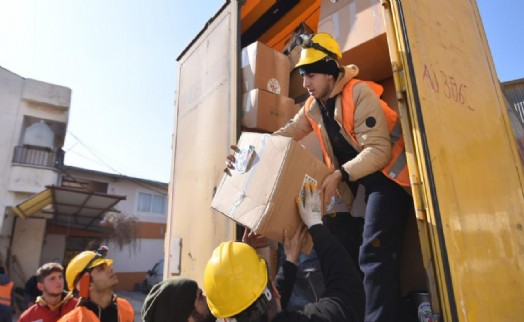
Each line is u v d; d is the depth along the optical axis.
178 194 3.09
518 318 1.61
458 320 1.27
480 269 1.49
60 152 13.70
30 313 2.99
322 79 1.92
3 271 5.65
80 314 2.12
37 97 12.58
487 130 1.99
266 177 1.58
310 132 2.34
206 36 3.07
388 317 1.57
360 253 1.76
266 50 2.65
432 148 1.48
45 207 11.80
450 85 1.80
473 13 2.45
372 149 1.70
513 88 6.11
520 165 2.22
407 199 1.85
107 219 16.39
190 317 1.79
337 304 1.27
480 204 1.67
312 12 3.24
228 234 2.28
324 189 1.67
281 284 1.52
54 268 3.09
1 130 11.85
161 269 15.49
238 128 2.43
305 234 1.62
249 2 3.01
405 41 1.61
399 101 1.60
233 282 1.28
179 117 3.34
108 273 2.41
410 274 1.93
